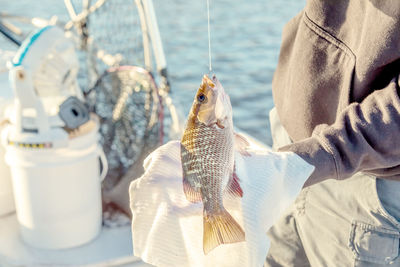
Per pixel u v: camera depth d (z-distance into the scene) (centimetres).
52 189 250
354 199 171
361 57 153
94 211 269
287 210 199
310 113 176
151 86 286
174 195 135
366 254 171
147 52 319
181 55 1091
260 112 814
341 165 141
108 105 314
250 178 133
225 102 125
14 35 356
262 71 999
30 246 265
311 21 172
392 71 152
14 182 257
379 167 148
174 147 140
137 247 138
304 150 142
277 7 1540
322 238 185
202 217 133
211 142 125
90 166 261
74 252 261
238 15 1451
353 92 159
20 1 1316
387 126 138
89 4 326
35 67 232
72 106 250
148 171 137
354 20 160
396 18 143
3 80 291
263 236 130
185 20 1396
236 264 132
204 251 122
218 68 1012
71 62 257
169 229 133
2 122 258
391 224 166
